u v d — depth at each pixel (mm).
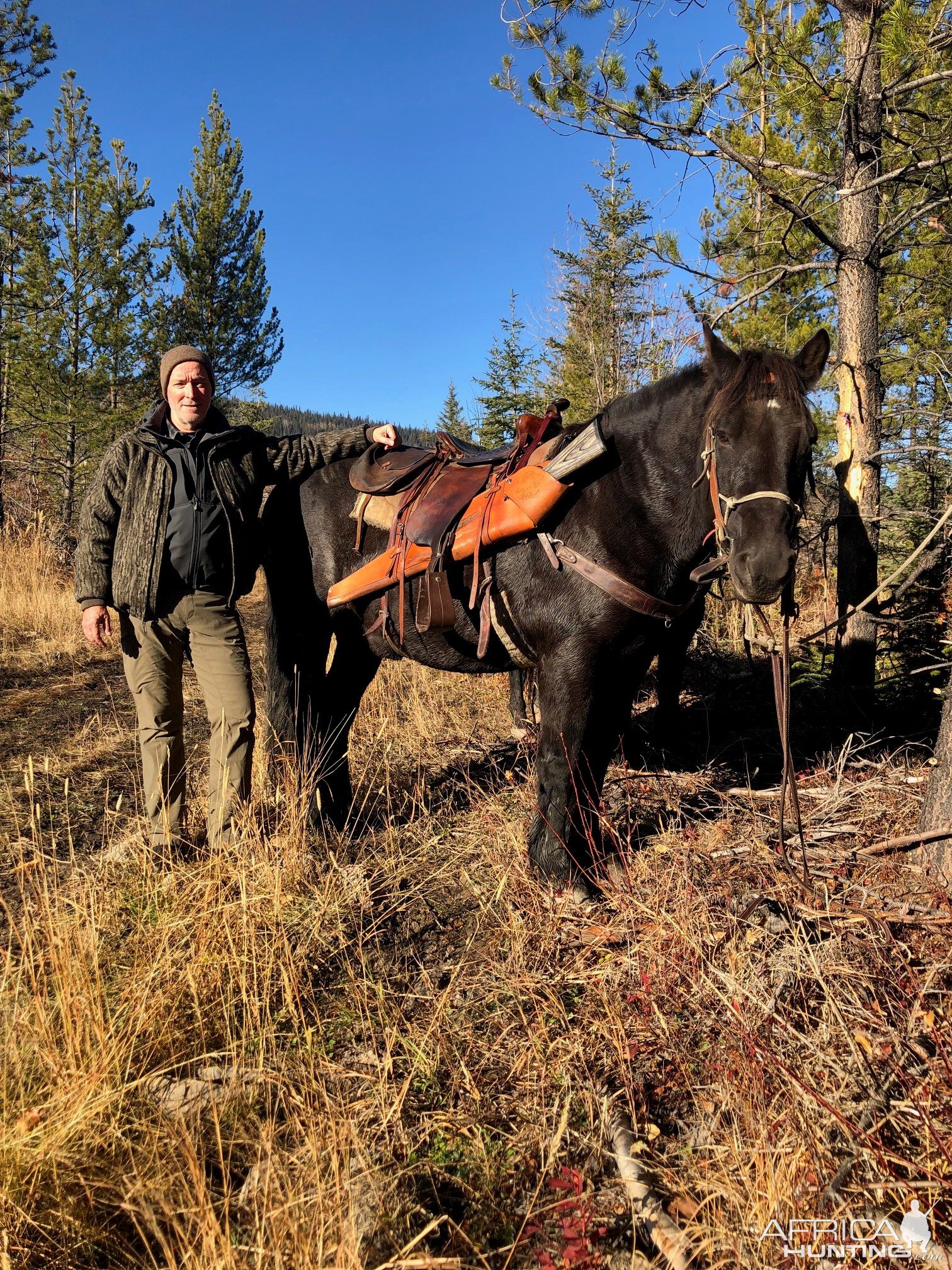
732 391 2330
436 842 3232
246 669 2938
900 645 4379
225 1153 1751
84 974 2041
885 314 6691
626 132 4305
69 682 6418
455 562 2896
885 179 3789
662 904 2529
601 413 2812
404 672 5961
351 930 2678
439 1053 2061
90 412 13398
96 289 13945
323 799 3408
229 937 2271
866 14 3797
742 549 2258
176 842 2939
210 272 16422
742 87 4391
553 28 4324
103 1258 1548
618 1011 2143
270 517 3514
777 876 2648
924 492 4871
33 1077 1842
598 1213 1604
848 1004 2041
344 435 3373
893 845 2736
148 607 2746
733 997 2020
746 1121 1717
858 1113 1729
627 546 2602
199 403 2768
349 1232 1427
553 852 2805
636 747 3859
